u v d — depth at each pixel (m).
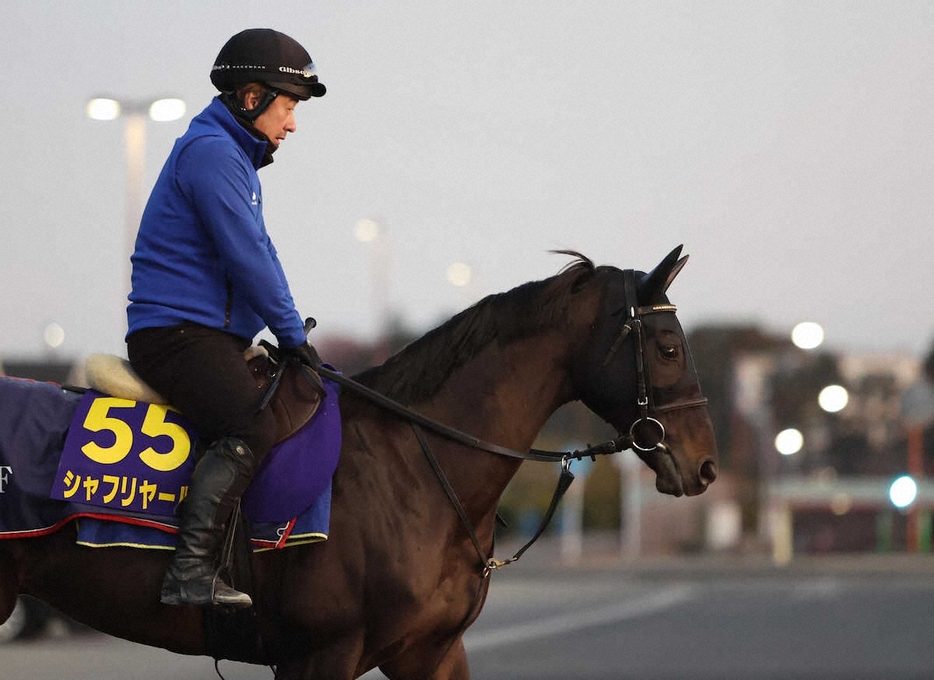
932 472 122.62
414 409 9.58
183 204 8.99
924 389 60.97
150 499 8.87
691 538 105.44
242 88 9.36
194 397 8.85
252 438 8.80
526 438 9.66
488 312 9.71
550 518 9.77
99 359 9.20
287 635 9.08
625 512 100.38
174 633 9.09
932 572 78.94
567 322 9.57
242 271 8.85
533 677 24.45
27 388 9.05
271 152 9.55
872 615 43.62
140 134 41.06
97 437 8.89
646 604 49.53
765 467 109.94
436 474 9.38
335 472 9.23
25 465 8.75
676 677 24.64
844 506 108.12
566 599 52.66
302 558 9.00
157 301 8.95
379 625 9.10
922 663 27.64
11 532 8.67
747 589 61.22
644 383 9.39
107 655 28.56
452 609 9.42
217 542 8.77
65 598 8.98
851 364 128.25
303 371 9.30
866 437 123.25
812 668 26.44
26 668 25.67
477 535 9.57
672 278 9.52
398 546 9.14
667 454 9.42
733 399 116.50
